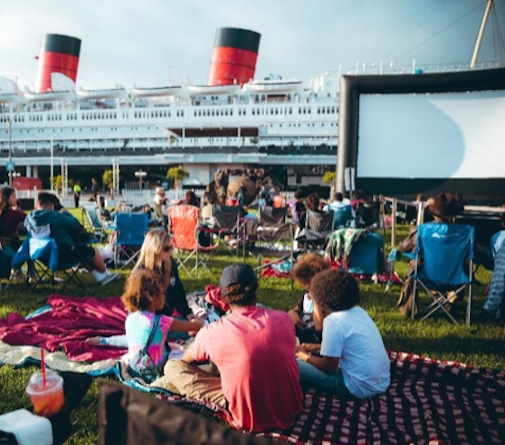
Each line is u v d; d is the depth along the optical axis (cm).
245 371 235
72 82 5022
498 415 268
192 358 279
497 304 495
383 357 287
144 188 5609
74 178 5850
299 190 971
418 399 285
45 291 591
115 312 454
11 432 143
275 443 96
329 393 289
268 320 243
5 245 602
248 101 4647
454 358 383
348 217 860
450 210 477
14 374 331
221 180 3042
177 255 816
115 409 119
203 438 104
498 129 1170
